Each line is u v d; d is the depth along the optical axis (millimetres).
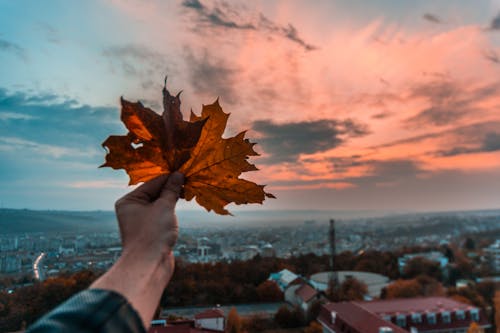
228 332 25312
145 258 643
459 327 31641
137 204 716
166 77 833
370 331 25016
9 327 11102
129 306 548
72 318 484
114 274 602
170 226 703
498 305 37844
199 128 803
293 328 30469
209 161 859
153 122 773
